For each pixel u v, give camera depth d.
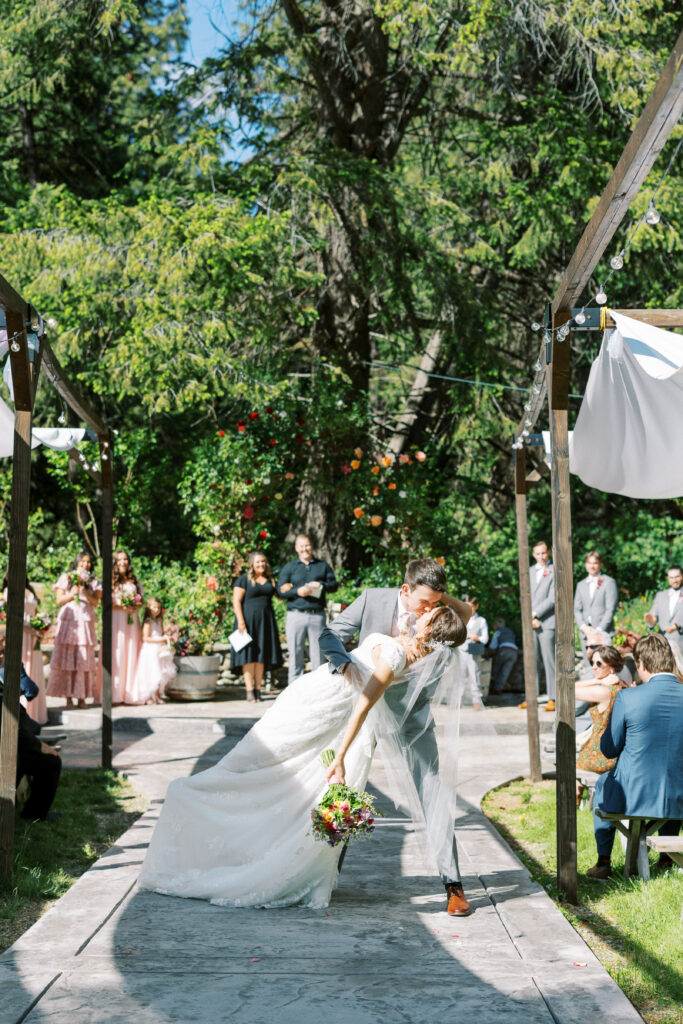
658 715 5.49
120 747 9.95
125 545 17.52
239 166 15.66
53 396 18.36
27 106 19.94
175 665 12.35
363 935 4.45
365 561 16.62
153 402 14.14
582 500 21.47
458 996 3.75
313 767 4.92
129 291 14.48
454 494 16.23
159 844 5.14
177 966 4.04
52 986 3.82
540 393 6.49
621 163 3.96
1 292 5.02
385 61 16.16
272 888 4.85
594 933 4.71
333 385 15.98
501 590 15.40
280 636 14.51
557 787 5.23
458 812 6.97
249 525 14.68
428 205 15.52
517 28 14.81
